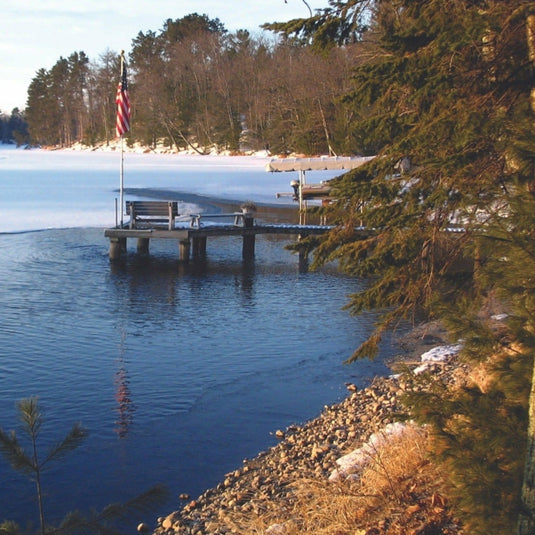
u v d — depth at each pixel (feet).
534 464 13.07
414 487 19.93
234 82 307.99
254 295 55.26
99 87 424.05
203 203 121.19
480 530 14.14
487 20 20.89
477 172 21.39
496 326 20.29
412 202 23.29
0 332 43.50
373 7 25.21
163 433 29.25
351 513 19.98
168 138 347.56
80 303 51.57
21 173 197.26
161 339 42.78
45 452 27.14
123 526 22.52
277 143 237.25
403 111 24.93
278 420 30.86
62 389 33.96
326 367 37.99
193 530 22.06
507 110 21.91
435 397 16.21
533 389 13.23
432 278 23.22
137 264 67.56
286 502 22.98
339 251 24.82
